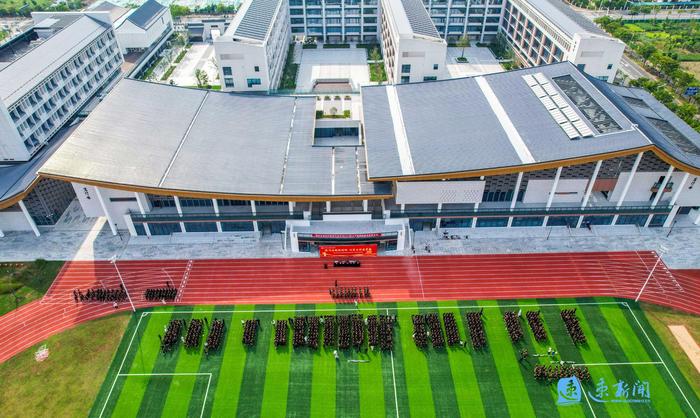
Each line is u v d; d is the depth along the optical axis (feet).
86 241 245.45
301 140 265.34
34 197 241.35
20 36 336.90
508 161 222.07
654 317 205.67
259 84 340.18
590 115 241.55
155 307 211.20
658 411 173.06
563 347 193.67
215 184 227.40
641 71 417.28
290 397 177.99
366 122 261.65
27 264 232.12
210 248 240.94
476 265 230.48
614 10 570.87
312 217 242.17
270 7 391.86
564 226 251.80
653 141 215.31
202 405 175.52
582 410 173.27
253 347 194.39
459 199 231.71
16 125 263.29
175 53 460.96
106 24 375.04
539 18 388.37
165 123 268.21
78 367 187.83
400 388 180.45
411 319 205.16
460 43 444.55
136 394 179.01
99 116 264.11
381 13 444.96
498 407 174.50
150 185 221.25
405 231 240.73
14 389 180.96
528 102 261.44
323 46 467.52
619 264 230.07
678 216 257.34
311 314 207.62
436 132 248.73
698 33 487.20
